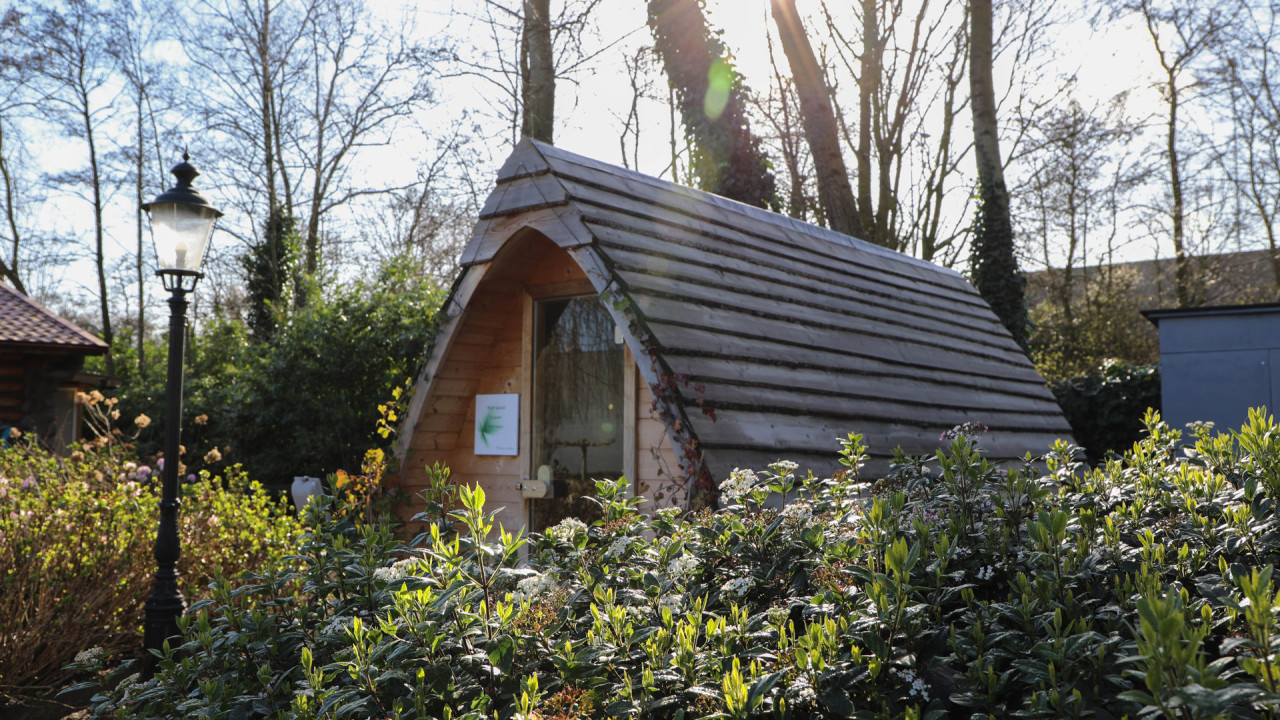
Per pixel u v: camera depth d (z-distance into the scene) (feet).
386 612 10.59
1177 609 6.15
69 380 58.03
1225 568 8.13
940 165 74.54
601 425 20.59
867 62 68.13
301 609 11.62
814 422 20.45
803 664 7.54
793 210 72.90
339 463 47.83
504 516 22.04
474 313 21.44
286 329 50.08
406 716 8.23
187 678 10.39
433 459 22.50
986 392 31.12
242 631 10.99
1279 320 35.88
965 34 70.18
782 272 25.53
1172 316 37.76
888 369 25.80
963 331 34.47
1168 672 5.53
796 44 48.62
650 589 9.93
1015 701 8.09
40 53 85.87
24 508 21.34
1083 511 9.59
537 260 21.50
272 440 49.52
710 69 46.24
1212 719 5.17
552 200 19.15
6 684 18.16
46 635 18.81
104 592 19.98
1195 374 37.32
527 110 59.62
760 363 20.26
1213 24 77.46
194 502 25.48
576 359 21.20
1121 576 9.16
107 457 27.55
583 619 9.82
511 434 21.93
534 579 9.84
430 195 90.27
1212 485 10.71
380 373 47.42
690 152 47.80
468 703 8.80
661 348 17.24
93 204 94.12
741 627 8.75
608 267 17.92
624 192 21.57
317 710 8.42
